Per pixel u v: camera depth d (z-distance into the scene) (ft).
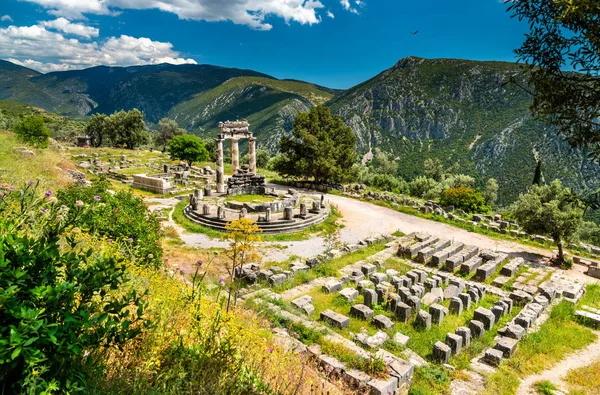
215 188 143.13
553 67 18.51
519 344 44.98
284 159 161.99
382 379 32.32
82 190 47.32
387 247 83.46
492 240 92.63
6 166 65.10
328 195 143.84
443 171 283.18
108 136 294.25
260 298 48.85
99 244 30.58
